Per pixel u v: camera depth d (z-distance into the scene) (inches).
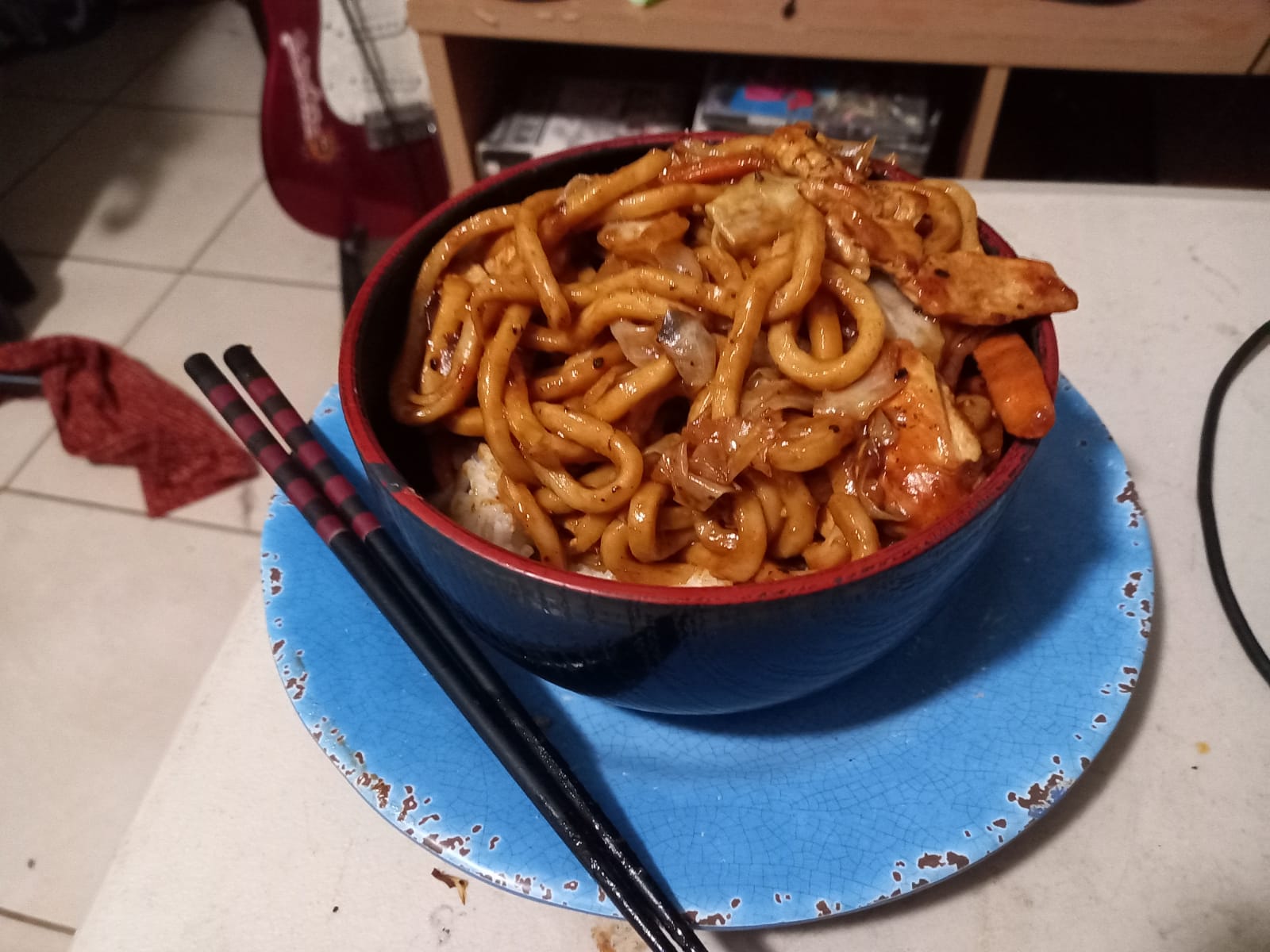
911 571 8.4
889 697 11.1
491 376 10.4
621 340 10.5
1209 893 10.5
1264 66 20.2
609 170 12.0
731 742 10.9
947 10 20.7
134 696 23.6
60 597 25.3
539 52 28.6
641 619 8.4
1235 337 15.4
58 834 21.6
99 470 27.7
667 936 9.2
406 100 28.3
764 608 8.2
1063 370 15.0
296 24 27.3
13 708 23.5
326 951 10.5
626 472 10.0
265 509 26.8
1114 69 20.7
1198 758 11.4
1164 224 17.0
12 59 40.1
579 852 9.3
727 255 10.4
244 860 11.0
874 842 9.9
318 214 31.2
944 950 10.3
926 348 10.0
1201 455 13.8
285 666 11.4
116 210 34.4
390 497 9.2
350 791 11.5
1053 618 11.5
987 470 9.8
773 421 9.9
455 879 10.9
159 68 39.5
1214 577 12.6
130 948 10.6
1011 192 17.5
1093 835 10.9
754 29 21.1
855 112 24.0
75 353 28.9
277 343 30.2
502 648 10.3
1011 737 10.6
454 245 11.2
